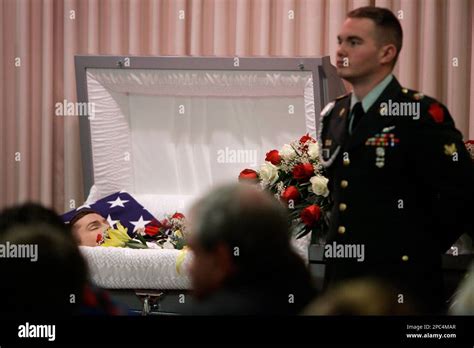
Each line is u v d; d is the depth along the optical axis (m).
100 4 5.77
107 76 5.32
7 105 5.88
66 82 5.80
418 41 5.38
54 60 5.87
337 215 3.50
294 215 4.21
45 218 1.99
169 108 5.45
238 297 1.92
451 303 3.12
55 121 5.92
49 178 5.89
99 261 4.19
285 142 5.32
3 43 5.83
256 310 1.91
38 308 1.97
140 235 4.69
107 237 4.66
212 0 5.65
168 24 5.71
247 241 1.90
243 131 5.40
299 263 1.95
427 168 3.37
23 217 1.98
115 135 5.43
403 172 3.42
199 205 1.93
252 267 1.91
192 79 5.22
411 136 3.39
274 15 5.61
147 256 4.14
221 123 5.42
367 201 3.42
